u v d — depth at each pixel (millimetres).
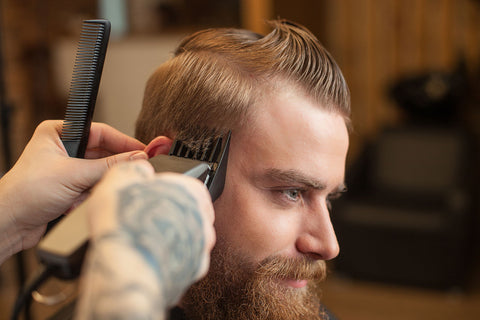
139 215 409
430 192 3213
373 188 3348
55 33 2250
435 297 2828
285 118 849
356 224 2922
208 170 661
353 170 3217
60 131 881
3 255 885
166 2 2285
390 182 3312
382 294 2883
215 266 895
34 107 2256
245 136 855
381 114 3779
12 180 841
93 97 831
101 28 783
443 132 3287
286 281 888
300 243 886
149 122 980
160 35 2289
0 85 1409
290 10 2988
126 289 372
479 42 3420
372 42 3686
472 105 3521
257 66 881
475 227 3316
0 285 2580
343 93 903
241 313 880
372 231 2898
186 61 933
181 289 427
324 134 857
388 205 2971
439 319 2605
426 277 2857
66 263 464
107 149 974
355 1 3656
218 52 919
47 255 465
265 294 874
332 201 3000
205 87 888
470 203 2861
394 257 2895
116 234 395
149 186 438
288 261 884
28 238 896
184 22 2338
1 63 1420
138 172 463
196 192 462
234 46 918
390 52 3660
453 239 2768
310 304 938
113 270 378
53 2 2215
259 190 863
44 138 866
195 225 434
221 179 828
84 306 382
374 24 3652
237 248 881
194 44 957
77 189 842
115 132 958
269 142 848
